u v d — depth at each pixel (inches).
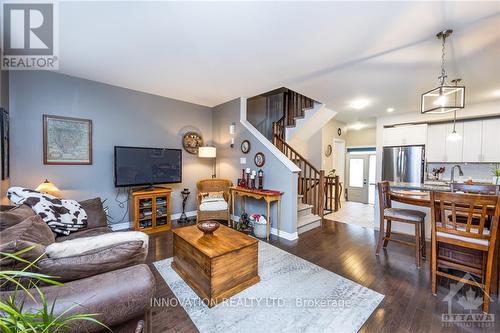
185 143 174.4
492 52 89.3
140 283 42.8
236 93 153.8
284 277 88.2
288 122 191.8
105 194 138.4
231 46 89.5
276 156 140.4
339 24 73.8
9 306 26.7
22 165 110.8
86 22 74.4
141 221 140.0
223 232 92.4
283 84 131.6
